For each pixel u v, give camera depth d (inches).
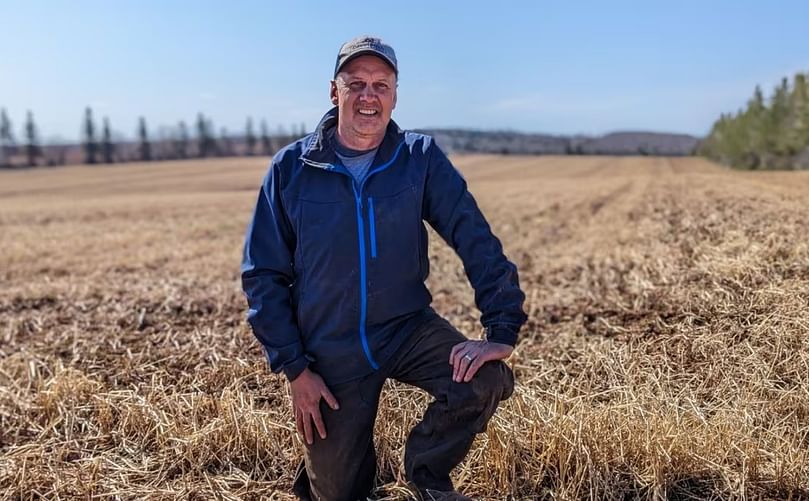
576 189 1353.3
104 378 171.3
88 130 3919.8
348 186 97.5
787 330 147.6
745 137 2261.3
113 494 119.5
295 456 127.3
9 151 4050.2
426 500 99.8
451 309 260.5
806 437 120.6
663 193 957.2
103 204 1295.5
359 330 100.6
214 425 133.5
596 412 124.2
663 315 179.8
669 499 109.8
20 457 132.3
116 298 279.3
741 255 212.4
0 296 306.7
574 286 266.1
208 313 242.2
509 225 653.3
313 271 98.6
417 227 100.4
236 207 1114.1
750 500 107.9
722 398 134.6
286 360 99.3
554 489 114.7
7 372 177.5
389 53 95.3
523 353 174.2
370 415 103.1
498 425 121.5
